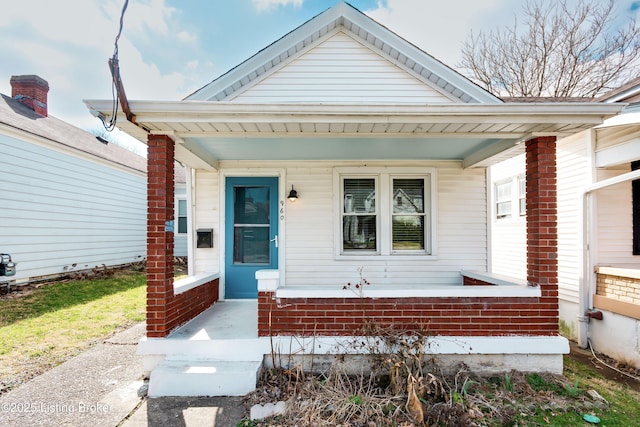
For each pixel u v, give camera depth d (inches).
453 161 215.9
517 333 139.0
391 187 215.6
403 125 134.0
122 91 118.9
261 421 107.1
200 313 179.8
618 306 163.6
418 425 102.8
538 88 566.6
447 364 138.6
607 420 109.7
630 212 183.6
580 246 186.4
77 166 369.4
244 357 135.9
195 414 111.4
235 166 213.0
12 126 287.7
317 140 163.0
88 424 105.2
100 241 404.8
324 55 204.5
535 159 145.6
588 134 189.3
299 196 213.2
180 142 148.3
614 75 512.7
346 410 109.3
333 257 210.7
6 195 287.7
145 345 136.0
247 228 214.7
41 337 183.3
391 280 211.2
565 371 150.2
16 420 107.0
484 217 215.5
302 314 138.5
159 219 139.3
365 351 134.8
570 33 534.3
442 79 198.1
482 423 105.7
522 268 270.1
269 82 203.2
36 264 316.5
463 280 210.2
